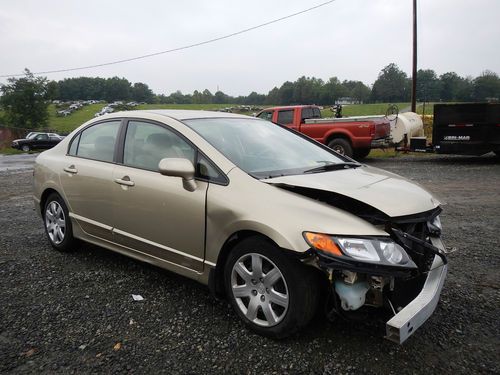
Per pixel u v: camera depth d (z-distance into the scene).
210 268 3.26
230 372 2.63
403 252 2.67
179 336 3.04
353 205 2.97
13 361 2.75
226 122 4.07
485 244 5.07
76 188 4.46
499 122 12.48
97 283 3.99
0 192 9.61
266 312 2.96
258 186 3.08
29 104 72.25
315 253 2.62
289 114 14.91
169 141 3.73
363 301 2.74
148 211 3.67
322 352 2.82
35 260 4.64
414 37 21.67
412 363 2.70
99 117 4.64
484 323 3.20
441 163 13.63
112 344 2.95
